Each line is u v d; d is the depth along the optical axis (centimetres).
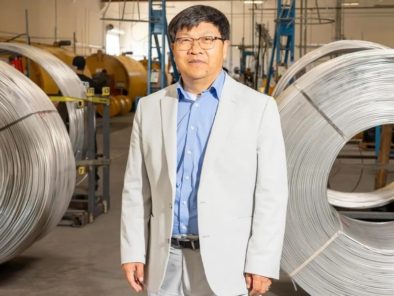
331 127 262
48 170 320
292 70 405
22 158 311
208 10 153
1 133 311
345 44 402
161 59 802
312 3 1527
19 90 325
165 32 795
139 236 168
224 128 153
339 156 690
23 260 353
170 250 162
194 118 157
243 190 154
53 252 370
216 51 153
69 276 326
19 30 1220
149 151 163
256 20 1655
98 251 373
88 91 450
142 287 172
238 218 155
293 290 306
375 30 1605
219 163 152
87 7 1619
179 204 158
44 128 329
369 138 857
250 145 153
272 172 153
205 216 152
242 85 159
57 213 339
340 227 270
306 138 264
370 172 700
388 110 261
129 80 1361
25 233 310
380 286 272
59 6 1416
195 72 153
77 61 621
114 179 630
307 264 274
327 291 275
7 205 307
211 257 153
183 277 163
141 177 169
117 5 1805
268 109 154
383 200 354
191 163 156
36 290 304
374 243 279
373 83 260
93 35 1670
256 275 152
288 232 271
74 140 508
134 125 169
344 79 261
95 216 460
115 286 311
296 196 268
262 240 153
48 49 1044
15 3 1201
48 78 938
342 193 366
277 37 802
